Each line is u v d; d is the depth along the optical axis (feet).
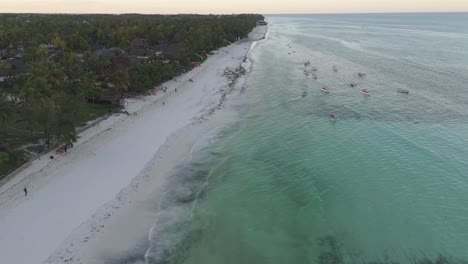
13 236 126.21
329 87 335.88
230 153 196.13
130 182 163.43
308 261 121.70
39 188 153.28
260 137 217.36
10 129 197.16
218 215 143.95
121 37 499.51
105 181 162.81
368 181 167.94
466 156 192.13
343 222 140.56
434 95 309.83
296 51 563.48
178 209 146.61
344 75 387.75
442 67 434.71
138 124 230.27
